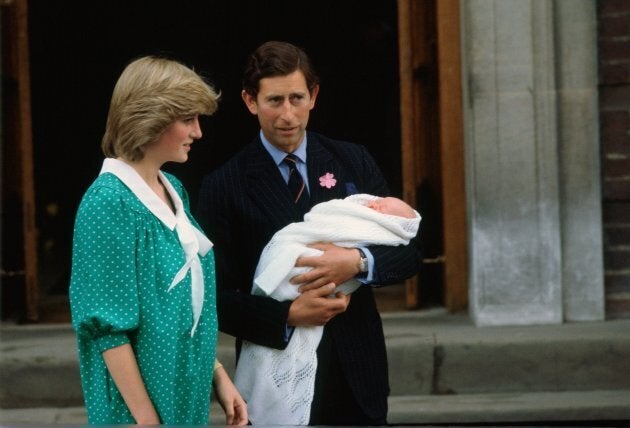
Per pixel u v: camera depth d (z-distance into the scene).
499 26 22.67
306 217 13.88
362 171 14.60
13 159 24.75
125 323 11.53
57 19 37.66
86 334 11.70
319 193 14.20
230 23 38.31
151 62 11.98
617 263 23.36
